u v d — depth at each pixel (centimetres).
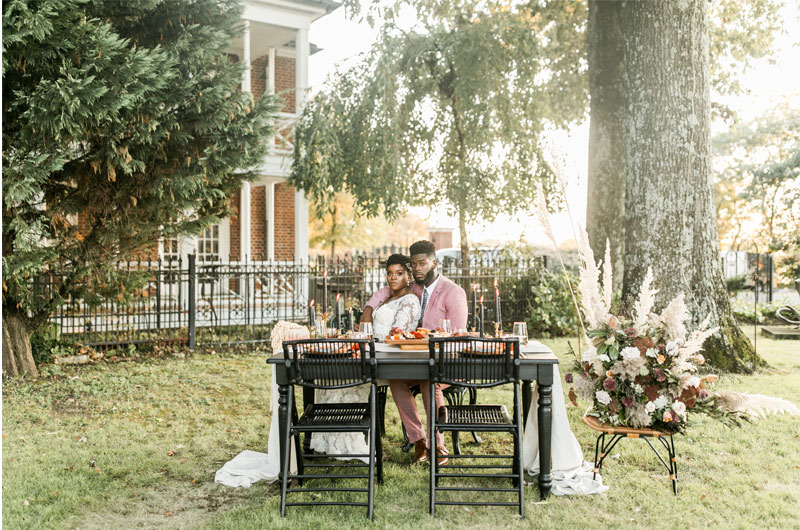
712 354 818
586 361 425
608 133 1214
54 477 446
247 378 816
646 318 420
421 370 416
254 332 1160
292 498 415
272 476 449
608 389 409
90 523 376
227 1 842
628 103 865
